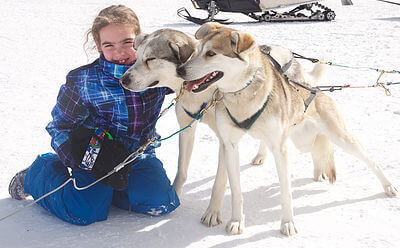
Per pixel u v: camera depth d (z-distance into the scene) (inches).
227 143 89.0
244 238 85.4
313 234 85.6
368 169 115.8
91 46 106.3
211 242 84.1
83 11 540.1
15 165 122.1
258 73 83.6
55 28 404.2
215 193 92.4
